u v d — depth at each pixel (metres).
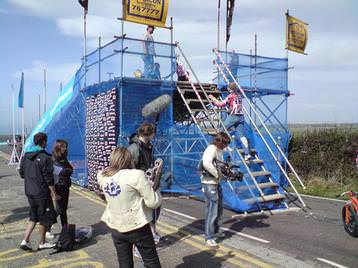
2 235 6.47
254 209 8.40
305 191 11.10
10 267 5.01
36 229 6.89
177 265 5.06
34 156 5.56
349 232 6.51
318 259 5.34
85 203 9.29
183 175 10.78
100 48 10.75
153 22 9.98
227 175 5.89
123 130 9.84
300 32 12.52
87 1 11.68
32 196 5.55
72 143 12.88
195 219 7.61
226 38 12.70
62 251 5.59
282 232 6.73
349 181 11.56
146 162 5.13
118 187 3.68
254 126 10.44
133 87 10.02
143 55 9.98
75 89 13.13
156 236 5.89
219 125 10.16
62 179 5.91
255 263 5.14
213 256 5.41
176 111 12.51
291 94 12.36
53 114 14.81
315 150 12.76
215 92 11.18
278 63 12.19
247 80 11.67
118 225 3.69
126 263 3.75
